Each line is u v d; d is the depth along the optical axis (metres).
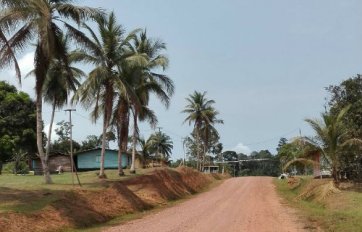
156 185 38.41
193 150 113.31
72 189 26.09
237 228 19.27
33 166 67.62
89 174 42.28
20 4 23.05
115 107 38.69
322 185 34.59
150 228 19.67
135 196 31.27
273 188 50.94
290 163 36.56
